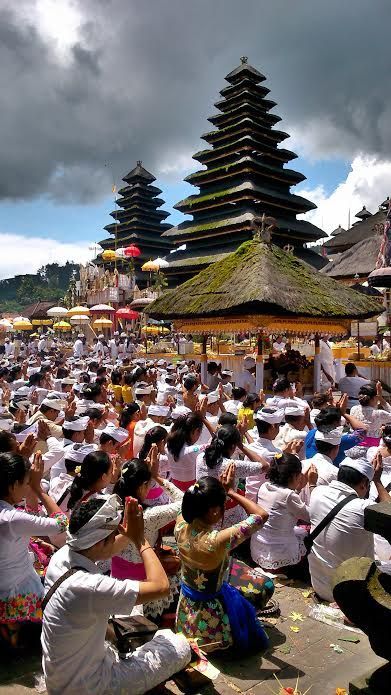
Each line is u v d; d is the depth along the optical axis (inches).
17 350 1692.9
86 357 1454.2
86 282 2581.2
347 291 645.9
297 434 353.4
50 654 146.6
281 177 2353.6
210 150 2374.5
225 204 2287.2
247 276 577.9
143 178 3238.2
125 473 194.2
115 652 162.4
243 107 2320.4
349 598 156.5
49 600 147.8
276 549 254.2
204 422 341.1
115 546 158.2
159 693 170.2
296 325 594.2
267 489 255.9
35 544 245.9
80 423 313.1
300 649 201.3
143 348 1374.3
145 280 2827.3
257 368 581.3
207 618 191.3
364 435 360.2
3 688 180.1
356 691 160.9
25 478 200.8
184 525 193.2
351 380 565.3
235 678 184.5
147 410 412.8
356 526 222.1
